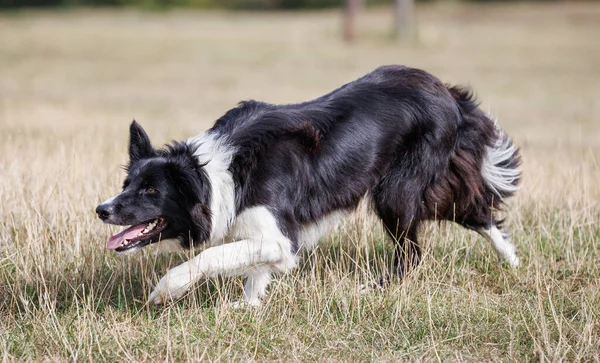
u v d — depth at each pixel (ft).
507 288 21.65
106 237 23.80
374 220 24.86
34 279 21.38
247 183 19.60
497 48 114.83
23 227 24.48
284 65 98.99
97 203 25.59
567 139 51.13
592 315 19.21
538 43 120.67
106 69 94.17
